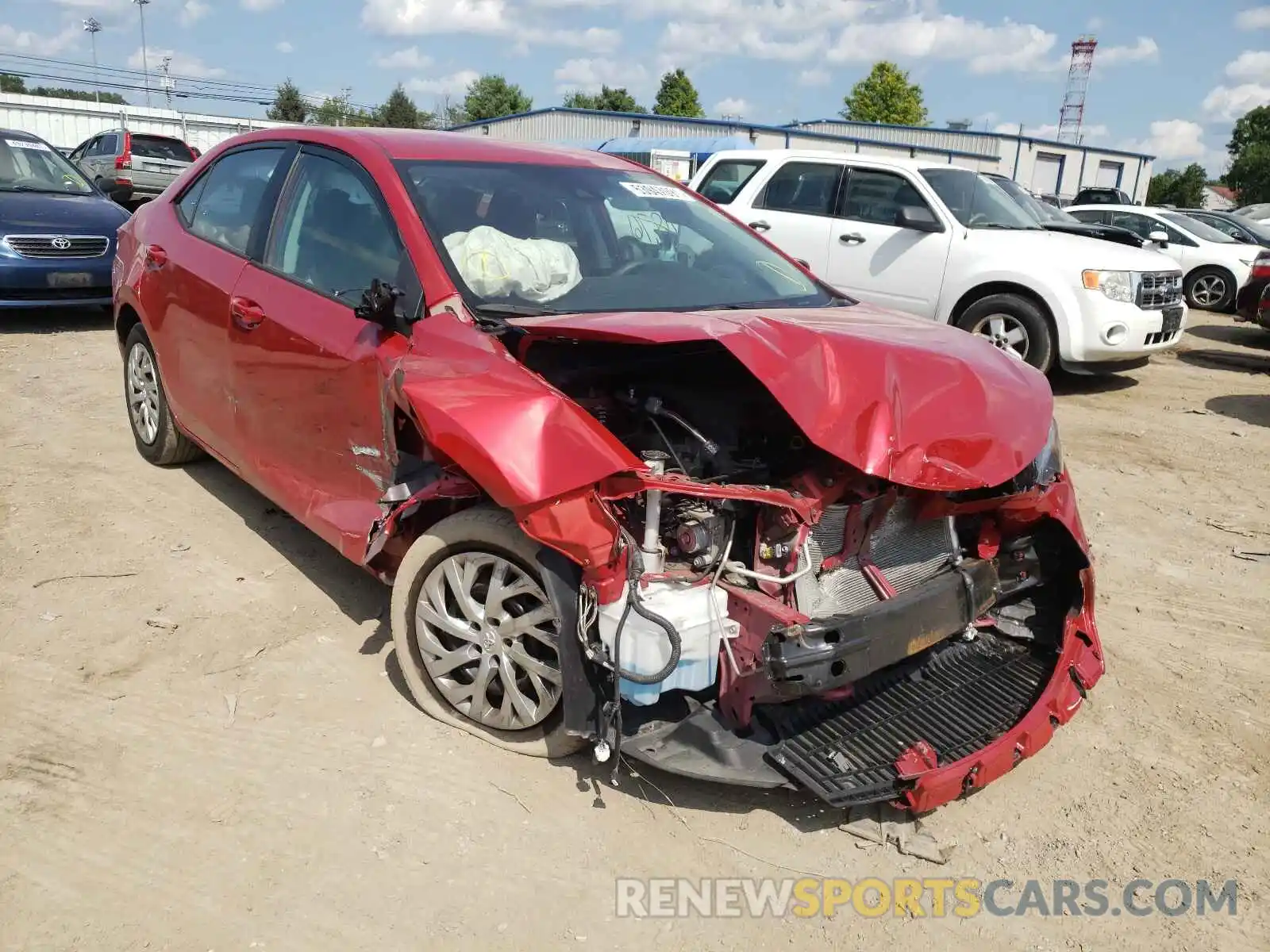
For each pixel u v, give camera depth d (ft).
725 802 9.27
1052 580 10.93
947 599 9.27
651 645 8.05
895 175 28.60
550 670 9.01
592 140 109.19
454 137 13.00
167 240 14.92
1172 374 31.58
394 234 10.78
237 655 11.18
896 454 8.40
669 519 8.59
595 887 8.15
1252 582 14.87
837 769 8.63
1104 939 7.96
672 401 9.85
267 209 12.94
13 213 28.04
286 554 13.80
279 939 7.41
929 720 9.53
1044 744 9.53
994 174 31.86
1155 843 9.08
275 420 12.15
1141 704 11.37
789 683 8.00
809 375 8.66
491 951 7.45
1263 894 8.50
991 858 8.82
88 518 14.66
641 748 8.58
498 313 9.81
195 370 14.01
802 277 13.24
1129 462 21.06
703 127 114.83
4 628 11.49
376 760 9.49
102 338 28.02
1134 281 26.27
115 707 10.11
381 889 7.97
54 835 8.30
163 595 12.46
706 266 12.48
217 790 8.97
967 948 7.81
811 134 111.75
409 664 10.02
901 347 9.45
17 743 9.45
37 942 7.22
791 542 8.59
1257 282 35.01
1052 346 26.58
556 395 8.40
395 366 9.55
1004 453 8.92
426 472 9.60
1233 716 11.19
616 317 9.57
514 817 8.85
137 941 7.30
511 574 9.17
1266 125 268.62
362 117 165.99
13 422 19.19
